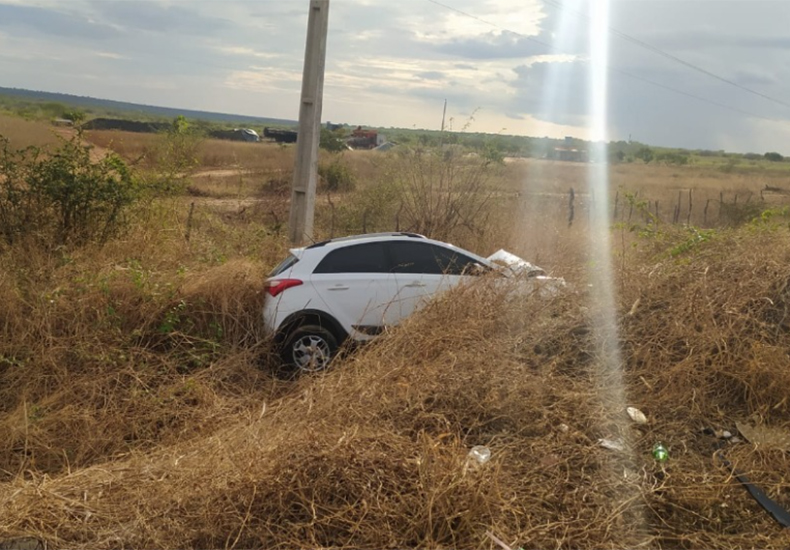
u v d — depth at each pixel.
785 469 4.91
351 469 4.34
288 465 4.38
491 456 4.72
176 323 8.16
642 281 7.09
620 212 21.75
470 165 14.83
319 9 12.81
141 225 11.62
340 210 16.19
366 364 6.29
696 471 4.90
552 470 4.72
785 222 10.38
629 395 5.73
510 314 6.70
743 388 5.83
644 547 4.15
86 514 4.29
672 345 6.24
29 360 7.13
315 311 7.95
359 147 51.59
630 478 4.73
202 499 4.35
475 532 4.04
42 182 10.65
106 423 6.34
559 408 5.42
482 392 5.47
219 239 11.95
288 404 6.03
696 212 24.33
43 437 6.00
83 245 10.48
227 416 6.58
